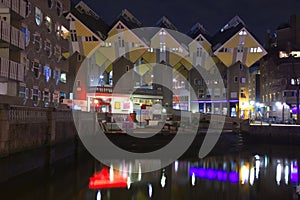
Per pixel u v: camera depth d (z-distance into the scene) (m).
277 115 78.88
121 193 19.25
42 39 36.50
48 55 38.56
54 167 25.42
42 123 24.47
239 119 55.62
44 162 23.75
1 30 24.17
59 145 27.45
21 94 30.70
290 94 74.88
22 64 29.17
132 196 18.80
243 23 70.44
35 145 22.97
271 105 84.06
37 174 21.97
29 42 32.66
